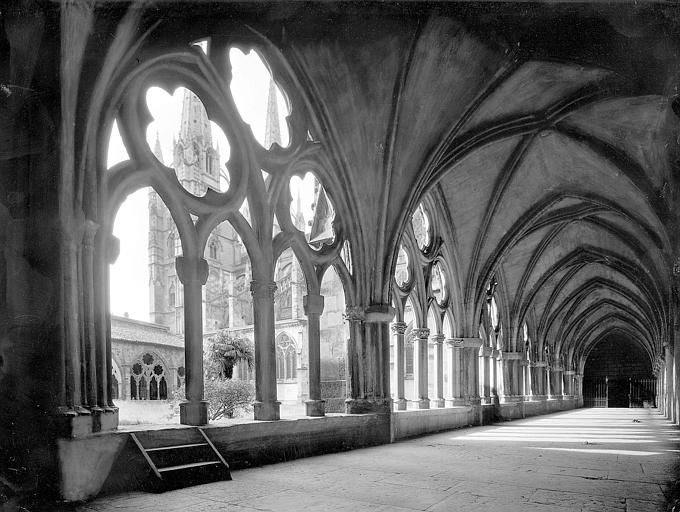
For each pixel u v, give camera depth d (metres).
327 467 8.48
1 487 5.64
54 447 5.93
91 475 6.20
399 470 8.12
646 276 22.41
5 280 6.12
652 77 9.80
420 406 15.66
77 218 6.47
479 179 16.45
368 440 11.88
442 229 17.81
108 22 6.75
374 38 10.34
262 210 10.11
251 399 22.45
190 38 8.72
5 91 6.14
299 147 11.17
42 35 6.06
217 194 9.23
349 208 12.60
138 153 7.93
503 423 20.75
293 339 44.22
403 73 11.16
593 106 12.23
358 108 11.73
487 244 19.03
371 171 12.59
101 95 6.91
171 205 8.46
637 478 7.40
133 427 7.36
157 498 6.04
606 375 47.59
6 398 5.93
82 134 6.59
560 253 24.06
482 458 9.62
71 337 6.26
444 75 11.52
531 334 30.05
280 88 11.20
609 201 16.73
